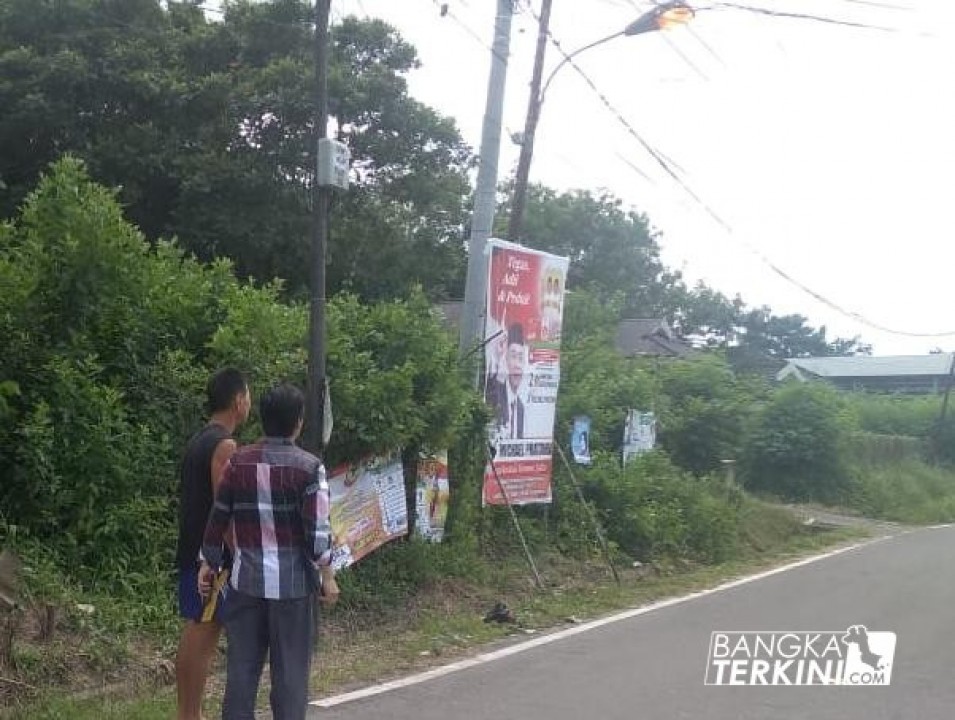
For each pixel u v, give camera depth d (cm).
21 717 516
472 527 1076
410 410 883
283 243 1788
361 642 770
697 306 5872
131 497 698
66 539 670
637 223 4634
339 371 833
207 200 1750
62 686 566
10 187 1691
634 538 1316
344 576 830
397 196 2072
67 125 1698
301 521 440
